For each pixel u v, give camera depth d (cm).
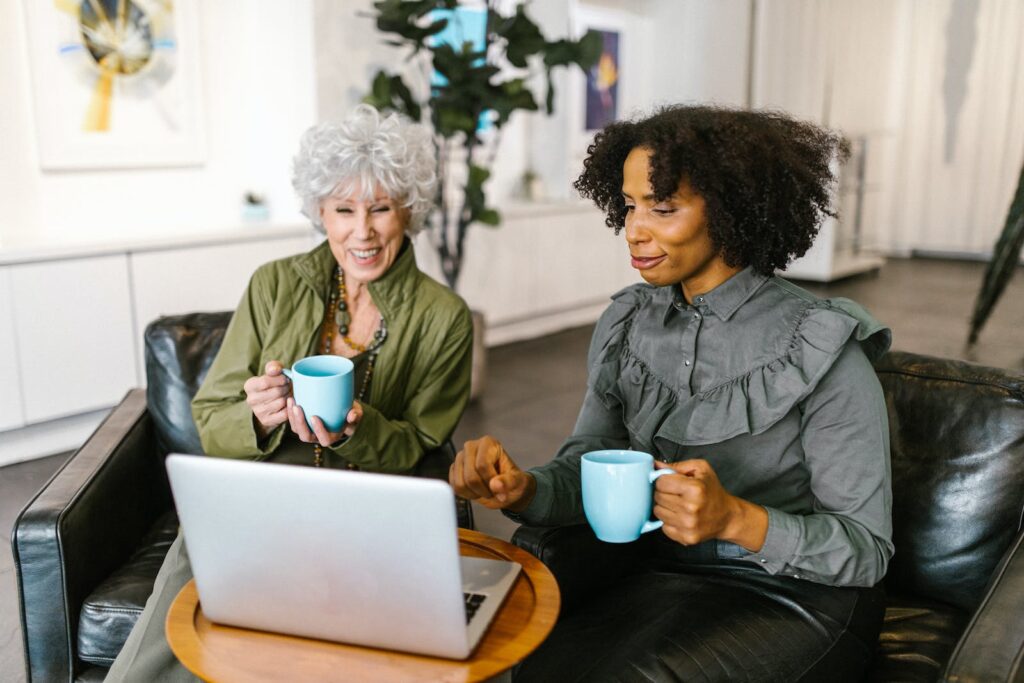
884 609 133
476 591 110
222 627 104
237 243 383
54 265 330
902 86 823
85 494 157
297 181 161
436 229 467
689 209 124
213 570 99
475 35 511
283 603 98
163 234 370
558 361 493
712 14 684
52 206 367
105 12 369
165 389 190
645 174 124
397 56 446
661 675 112
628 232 129
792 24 697
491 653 97
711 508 107
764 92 718
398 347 166
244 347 165
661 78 680
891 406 153
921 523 145
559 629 130
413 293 168
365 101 363
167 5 389
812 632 121
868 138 791
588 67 360
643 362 142
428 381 170
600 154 138
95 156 374
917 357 156
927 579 145
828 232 707
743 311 133
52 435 346
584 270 571
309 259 168
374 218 160
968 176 815
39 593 148
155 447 192
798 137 130
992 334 537
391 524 89
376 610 95
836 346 125
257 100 430
